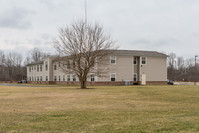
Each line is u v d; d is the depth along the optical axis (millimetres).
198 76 76562
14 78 82938
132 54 42562
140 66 43312
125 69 42406
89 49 29812
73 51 29875
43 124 7957
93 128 7270
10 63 89438
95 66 37875
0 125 7863
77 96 18766
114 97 17719
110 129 7098
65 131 6980
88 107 12352
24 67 93250
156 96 18156
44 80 56781
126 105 13133
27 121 8508
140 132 6730
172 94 19406
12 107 12422
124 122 8117
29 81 66000
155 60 44812
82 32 29891
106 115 9711
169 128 7141
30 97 18172
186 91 22031
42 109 11664
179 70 86750
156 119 8602
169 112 10516
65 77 49094
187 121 8117
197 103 14031
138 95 19188
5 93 22625
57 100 15867
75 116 9469
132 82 43000
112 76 41219
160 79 45031
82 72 31016
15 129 7297
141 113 10234
